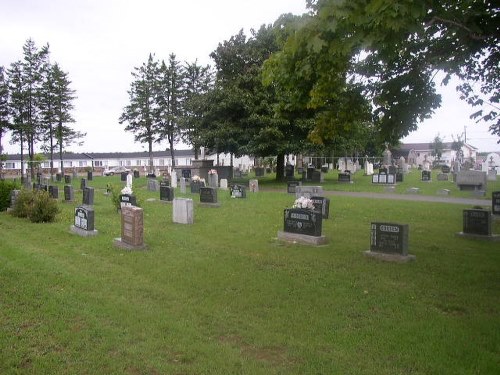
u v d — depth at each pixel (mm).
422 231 14625
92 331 6168
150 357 5445
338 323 6660
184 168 40844
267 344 5898
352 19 6340
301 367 5242
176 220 16734
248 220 17219
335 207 20625
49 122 53188
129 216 11922
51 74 52562
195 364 5297
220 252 11586
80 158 93062
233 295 7984
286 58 8859
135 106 59531
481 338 6062
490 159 54844
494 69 11656
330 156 65438
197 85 59875
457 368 5203
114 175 62500
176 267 9984
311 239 12508
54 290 8016
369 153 76312
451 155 91562
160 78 59719
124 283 8680
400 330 6363
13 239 13344
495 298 7820
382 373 5098
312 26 6773
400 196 26172
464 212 13570
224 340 6066
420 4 6195
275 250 11828
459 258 10781
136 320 6652
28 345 5676
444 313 7172
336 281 8844
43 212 17094
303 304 7516
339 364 5316
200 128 39688
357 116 11359
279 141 36062
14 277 8703
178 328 6371
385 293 8094
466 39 9703
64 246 12328
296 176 48312
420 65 10789
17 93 50469
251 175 52625
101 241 12945
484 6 8945
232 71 38656
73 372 5016
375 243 10930
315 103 10266
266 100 35438
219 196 26094
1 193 20734
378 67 10805
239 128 36750
